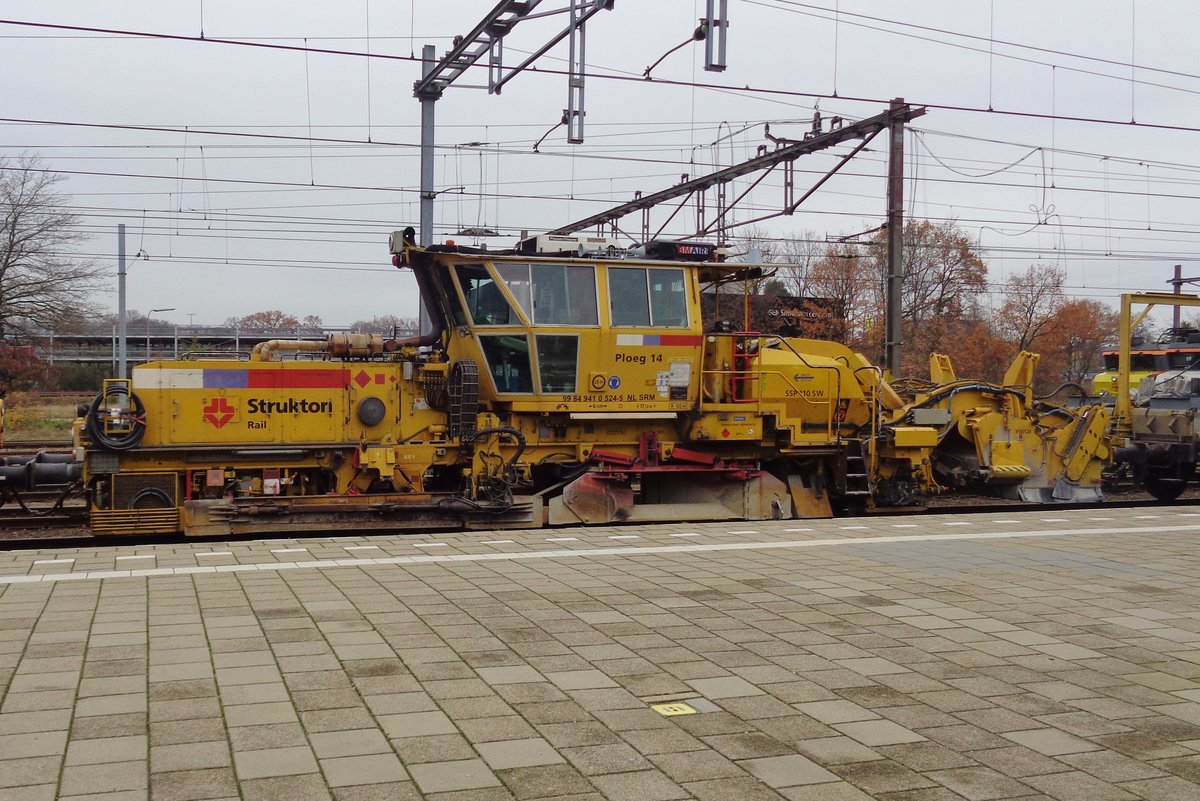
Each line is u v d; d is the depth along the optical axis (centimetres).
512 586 841
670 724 516
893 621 733
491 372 1283
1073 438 1642
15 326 4062
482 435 1264
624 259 1334
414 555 988
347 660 620
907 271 4138
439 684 576
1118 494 1927
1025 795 434
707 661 628
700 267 1365
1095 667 625
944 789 439
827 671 610
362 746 479
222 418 1228
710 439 1370
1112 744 495
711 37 1369
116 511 1170
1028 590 844
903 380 1727
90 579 854
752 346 1457
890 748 486
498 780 441
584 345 1305
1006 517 1336
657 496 1421
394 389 1295
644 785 438
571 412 1305
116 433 1187
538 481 1350
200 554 984
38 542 1223
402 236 1274
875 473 1486
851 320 4072
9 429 3619
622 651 647
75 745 476
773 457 1443
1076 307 4984
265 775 443
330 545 1051
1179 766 468
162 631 682
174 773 444
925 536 1145
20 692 552
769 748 484
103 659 615
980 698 563
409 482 1273
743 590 833
